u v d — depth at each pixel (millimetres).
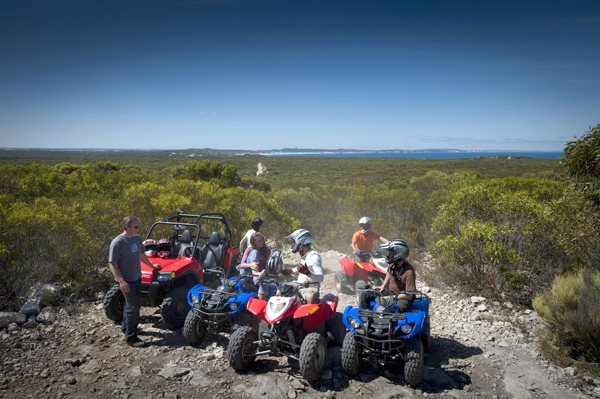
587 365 4570
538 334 5098
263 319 4688
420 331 4234
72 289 6742
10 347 4801
